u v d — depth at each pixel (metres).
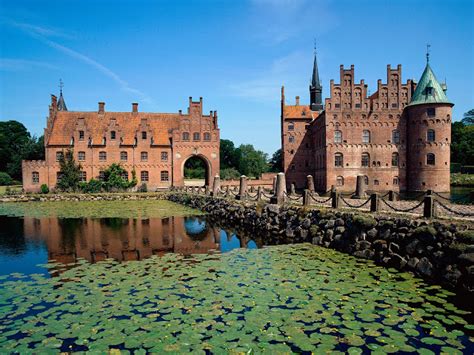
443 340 7.57
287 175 67.62
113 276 12.12
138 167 60.03
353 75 53.31
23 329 8.04
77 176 55.94
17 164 83.81
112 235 21.77
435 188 49.28
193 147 61.47
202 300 9.72
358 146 53.09
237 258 14.74
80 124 58.41
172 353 6.98
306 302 9.55
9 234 22.25
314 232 18.05
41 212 34.00
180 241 19.83
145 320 8.42
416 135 50.81
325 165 53.69
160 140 61.41
